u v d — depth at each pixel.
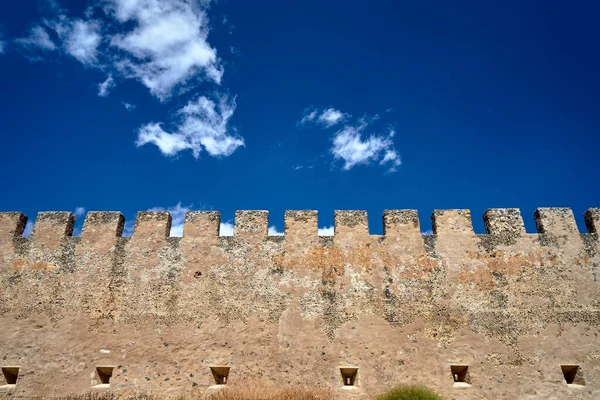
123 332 13.41
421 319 13.30
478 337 13.08
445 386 12.57
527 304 13.43
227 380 12.88
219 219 14.92
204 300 13.72
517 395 12.47
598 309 13.35
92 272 14.15
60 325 13.54
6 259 14.41
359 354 12.95
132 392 12.77
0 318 13.66
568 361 12.80
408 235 14.34
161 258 14.27
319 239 14.38
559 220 14.46
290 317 13.44
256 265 14.10
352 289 13.70
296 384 12.71
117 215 14.94
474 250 14.10
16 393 12.80
